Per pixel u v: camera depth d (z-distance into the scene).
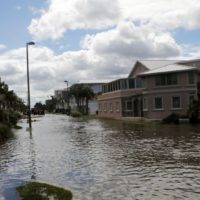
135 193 12.20
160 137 30.19
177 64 59.66
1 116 44.91
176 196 11.73
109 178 14.53
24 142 29.34
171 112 54.12
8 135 34.66
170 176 14.66
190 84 53.47
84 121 64.38
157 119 54.72
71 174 15.54
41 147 25.66
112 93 72.69
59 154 21.80
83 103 110.00
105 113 78.50
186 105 53.38
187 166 16.70
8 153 22.72
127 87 67.19
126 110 67.00
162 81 55.09
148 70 60.75
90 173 15.63
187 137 29.39
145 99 57.38
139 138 29.91
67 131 40.78
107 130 40.12
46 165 17.97
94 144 26.67
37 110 124.69
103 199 11.55
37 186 12.78
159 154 20.50
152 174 15.12
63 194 11.85
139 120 55.53
